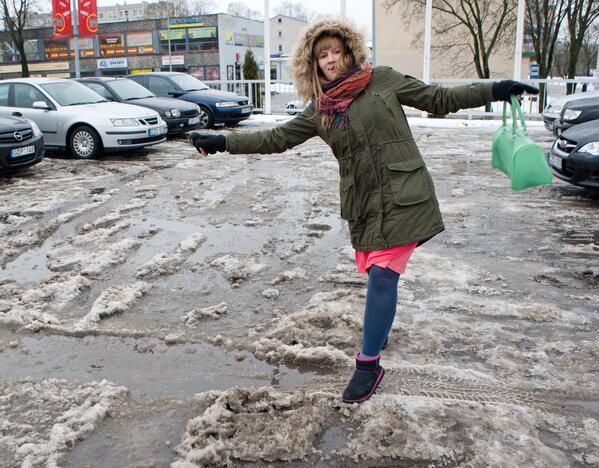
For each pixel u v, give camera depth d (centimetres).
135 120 1111
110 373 325
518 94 263
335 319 378
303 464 245
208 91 1667
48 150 1139
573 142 705
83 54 7262
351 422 273
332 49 266
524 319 382
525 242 549
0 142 875
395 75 271
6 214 676
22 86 1151
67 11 2556
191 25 7088
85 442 263
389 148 265
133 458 252
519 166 259
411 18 3262
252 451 253
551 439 259
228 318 391
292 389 303
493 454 247
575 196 740
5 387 311
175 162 1051
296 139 287
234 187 815
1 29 6350
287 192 778
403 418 274
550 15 2862
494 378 310
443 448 252
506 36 3105
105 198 747
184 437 264
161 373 324
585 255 509
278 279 453
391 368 320
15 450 259
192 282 457
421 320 380
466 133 1478
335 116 270
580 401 289
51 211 689
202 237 572
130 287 441
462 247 535
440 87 265
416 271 470
